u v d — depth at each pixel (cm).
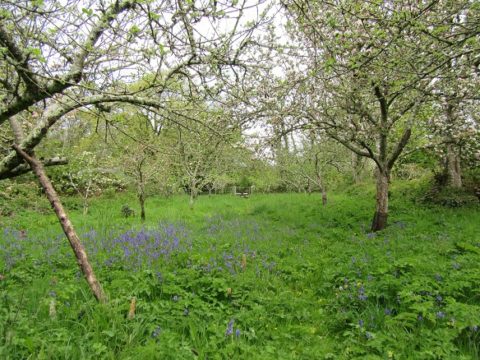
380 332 454
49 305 479
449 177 1694
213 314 508
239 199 2770
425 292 543
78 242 508
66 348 368
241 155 1276
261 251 916
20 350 375
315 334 499
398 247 860
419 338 433
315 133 1323
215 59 535
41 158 583
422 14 633
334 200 2189
